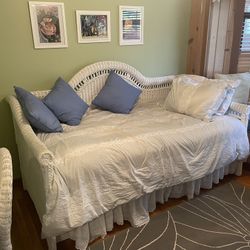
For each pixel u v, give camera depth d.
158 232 1.88
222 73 3.05
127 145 1.81
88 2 2.44
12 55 2.26
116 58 2.75
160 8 2.85
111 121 2.30
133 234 1.86
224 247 1.74
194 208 2.13
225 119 2.35
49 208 1.47
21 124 1.82
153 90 2.93
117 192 1.75
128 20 2.69
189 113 2.45
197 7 2.97
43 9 2.27
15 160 2.51
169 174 1.97
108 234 1.87
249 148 2.49
